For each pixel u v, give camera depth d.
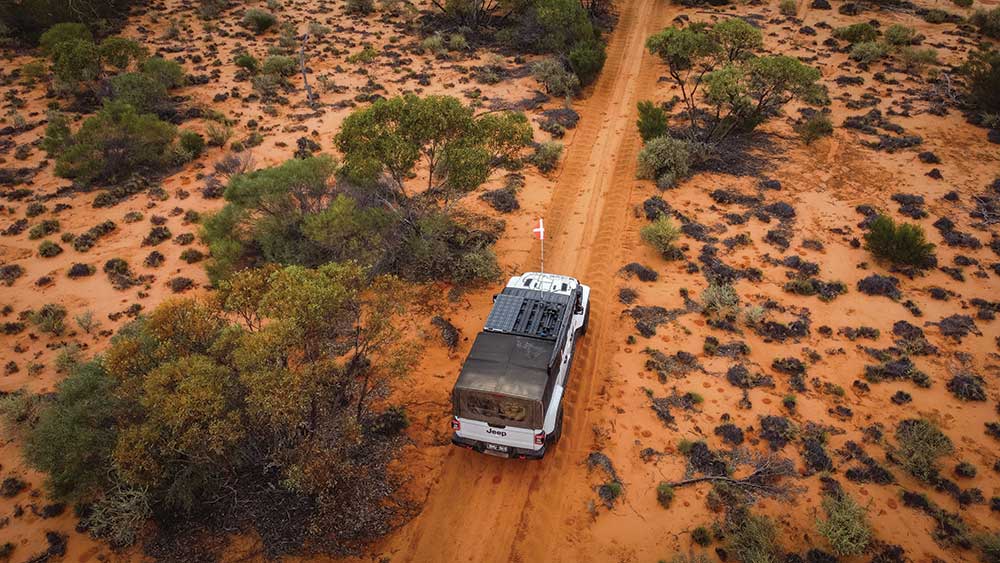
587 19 36.62
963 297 17.20
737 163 24.84
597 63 32.31
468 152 16.81
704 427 13.47
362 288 12.23
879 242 18.53
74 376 11.41
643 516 11.64
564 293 14.26
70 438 10.38
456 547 11.16
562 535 11.41
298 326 10.27
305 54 37.22
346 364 14.43
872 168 24.03
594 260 19.55
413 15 43.97
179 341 10.98
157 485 10.62
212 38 39.75
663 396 14.30
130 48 31.50
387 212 18.86
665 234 19.02
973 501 11.70
